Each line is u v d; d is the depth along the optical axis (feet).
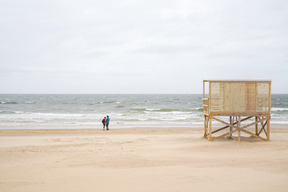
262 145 46.03
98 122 107.34
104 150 43.06
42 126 93.66
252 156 37.17
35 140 57.88
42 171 29.48
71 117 129.18
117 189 22.80
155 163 33.27
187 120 117.19
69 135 69.67
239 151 41.06
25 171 29.53
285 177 25.82
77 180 25.68
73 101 359.87
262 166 30.91
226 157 36.73
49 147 47.03
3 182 25.29
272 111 176.96
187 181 24.76
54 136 66.85
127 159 35.78
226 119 116.16
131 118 126.41
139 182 24.72
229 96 51.11
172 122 108.78
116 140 57.41
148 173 28.02
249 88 51.16
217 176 26.40
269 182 24.11
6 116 133.28
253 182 24.14
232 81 51.06
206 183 24.03
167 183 24.25
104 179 25.89
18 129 83.41
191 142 51.03
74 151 42.47
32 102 317.42
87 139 59.62
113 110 187.52
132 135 68.64
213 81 50.85
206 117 57.62
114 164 32.83
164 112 167.12
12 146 48.83
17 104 268.21
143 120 116.88
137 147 45.83
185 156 37.68
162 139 57.41
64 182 25.07
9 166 32.14
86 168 30.81
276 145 45.91
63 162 34.30
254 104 51.19
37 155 39.34
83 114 148.66
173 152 40.75
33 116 134.00
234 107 51.01
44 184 24.50
